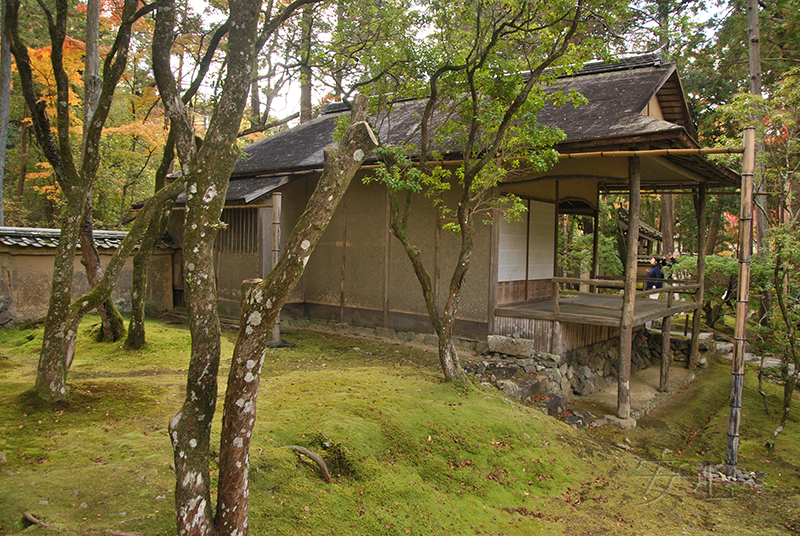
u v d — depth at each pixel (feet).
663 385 29.94
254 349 8.85
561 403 23.54
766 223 40.50
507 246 28.96
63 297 15.64
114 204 48.16
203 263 8.93
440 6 20.53
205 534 8.84
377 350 28.43
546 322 26.37
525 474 16.49
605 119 24.56
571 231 54.80
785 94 28.86
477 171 20.10
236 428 8.98
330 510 11.96
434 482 14.78
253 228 32.89
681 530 14.85
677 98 33.58
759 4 50.21
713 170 28.07
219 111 9.26
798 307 26.61
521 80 20.42
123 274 34.88
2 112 31.17
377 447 15.07
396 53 22.08
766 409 28.35
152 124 39.75
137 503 10.45
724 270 35.70
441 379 22.03
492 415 18.98
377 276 32.19
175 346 24.47
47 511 9.78
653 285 50.88
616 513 15.40
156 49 14.92
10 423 13.92
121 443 12.98
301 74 25.41
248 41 9.50
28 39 38.52
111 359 22.27
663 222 56.49
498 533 13.15
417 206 30.45
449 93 22.12
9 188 55.31
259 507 11.23
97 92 23.47
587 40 19.75
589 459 18.75
